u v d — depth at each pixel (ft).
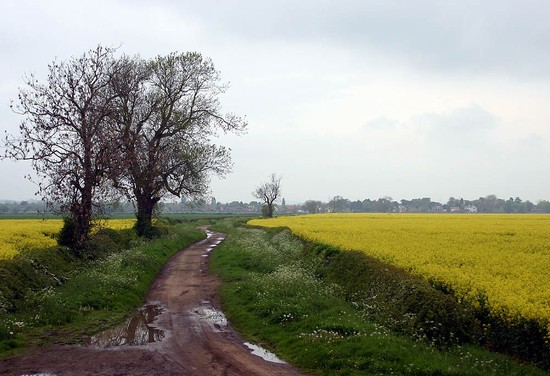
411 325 37.96
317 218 212.02
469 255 64.18
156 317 48.32
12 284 47.91
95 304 49.78
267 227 164.86
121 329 43.19
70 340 38.78
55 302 46.98
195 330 43.14
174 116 127.34
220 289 62.80
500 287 43.06
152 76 122.42
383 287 48.80
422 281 45.73
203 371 31.96
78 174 78.02
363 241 84.28
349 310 47.19
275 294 52.60
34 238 88.53
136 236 117.29
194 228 207.00
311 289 55.11
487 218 188.14
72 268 68.95
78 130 78.59
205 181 142.10
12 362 32.99
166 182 130.93
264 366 33.22
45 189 76.18
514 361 32.83
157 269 80.28
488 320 37.91
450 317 37.40
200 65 129.49
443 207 546.26
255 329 42.96
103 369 31.94
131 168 105.09
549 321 31.91
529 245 77.46
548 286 43.86
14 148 74.33
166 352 36.17
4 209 401.08
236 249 99.96
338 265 66.44
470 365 30.99
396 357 32.07
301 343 36.70
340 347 34.45
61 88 77.61
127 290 56.80
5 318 40.83
